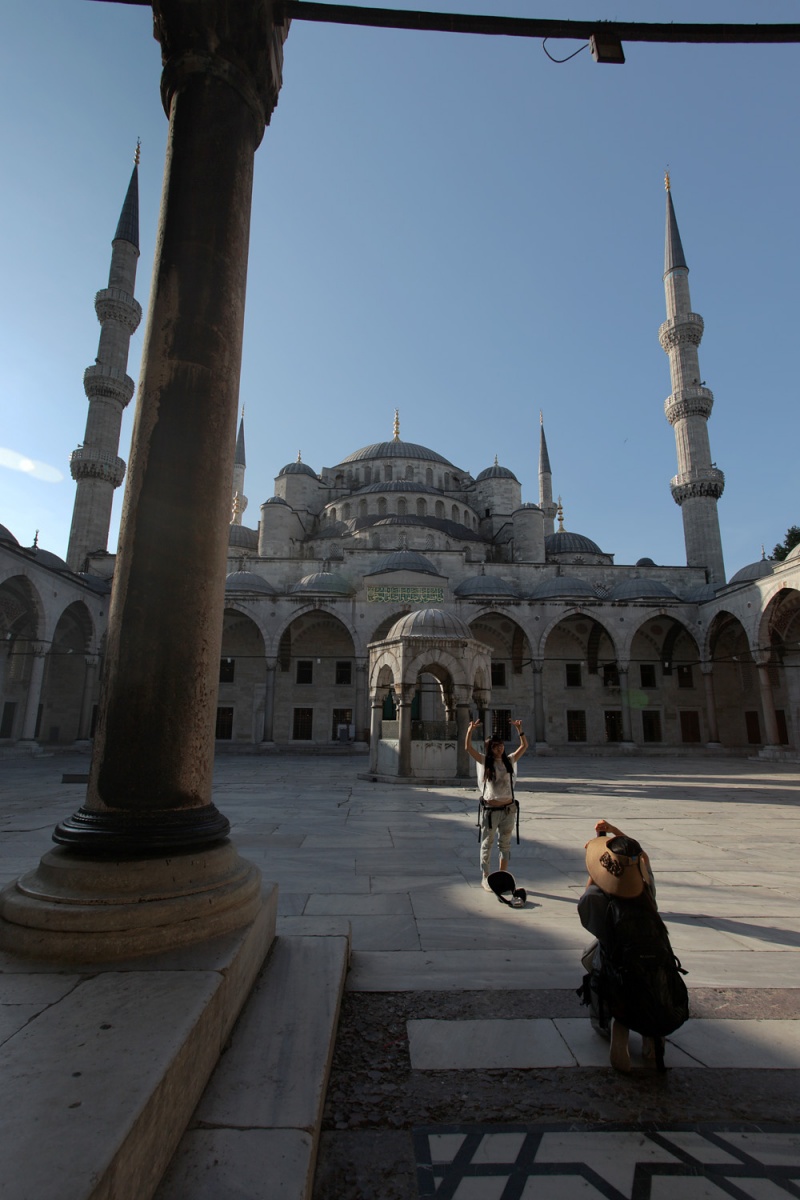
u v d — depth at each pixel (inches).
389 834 410.9
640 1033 137.6
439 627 783.7
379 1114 119.3
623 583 1721.2
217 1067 114.0
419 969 188.5
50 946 123.0
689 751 1584.6
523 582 1804.9
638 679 1780.3
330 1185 100.3
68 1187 64.6
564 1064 138.3
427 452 2405.3
